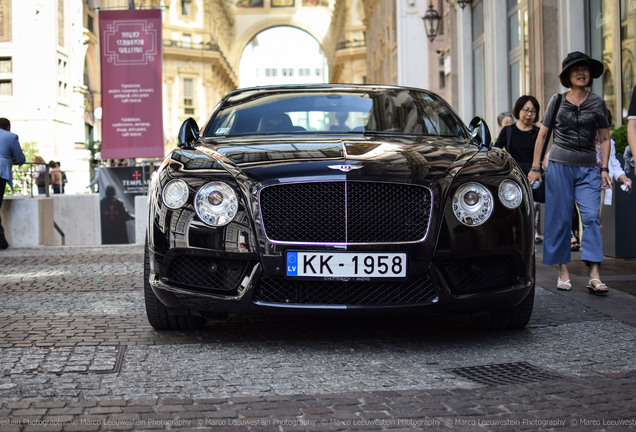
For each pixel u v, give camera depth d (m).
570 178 5.38
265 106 5.05
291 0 87.38
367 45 45.38
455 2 17.14
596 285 5.27
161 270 3.87
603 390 3.01
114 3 47.25
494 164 3.98
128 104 12.75
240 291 3.72
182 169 3.94
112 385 3.15
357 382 3.20
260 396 2.98
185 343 3.97
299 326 4.40
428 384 3.16
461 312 3.84
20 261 8.17
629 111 4.74
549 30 10.94
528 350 3.78
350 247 3.66
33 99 37.19
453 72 17.47
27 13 37.19
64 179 20.53
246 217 3.70
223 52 81.62
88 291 5.85
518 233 3.86
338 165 3.74
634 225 7.27
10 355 3.67
